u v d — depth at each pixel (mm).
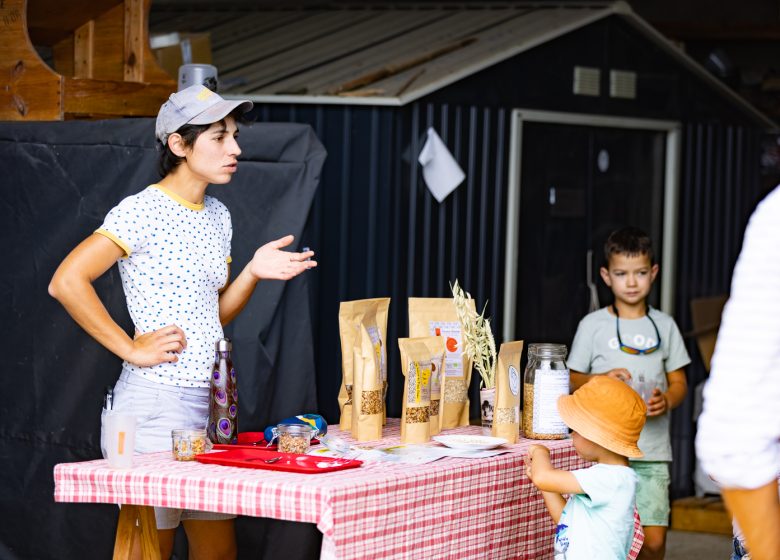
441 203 5250
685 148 6281
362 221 5090
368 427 3059
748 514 1547
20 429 3621
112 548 3465
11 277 3633
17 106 3961
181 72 4078
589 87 5793
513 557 2893
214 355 3053
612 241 4168
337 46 6039
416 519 2547
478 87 5352
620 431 2727
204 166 2977
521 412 3564
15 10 3938
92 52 4352
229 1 7348
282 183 3607
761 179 7059
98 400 3484
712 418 1531
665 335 4188
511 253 5480
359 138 5086
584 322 4254
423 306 3385
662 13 7254
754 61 7410
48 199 3592
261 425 3570
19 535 3631
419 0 6676
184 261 2990
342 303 3191
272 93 5211
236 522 3480
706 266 6434
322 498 2314
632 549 3061
